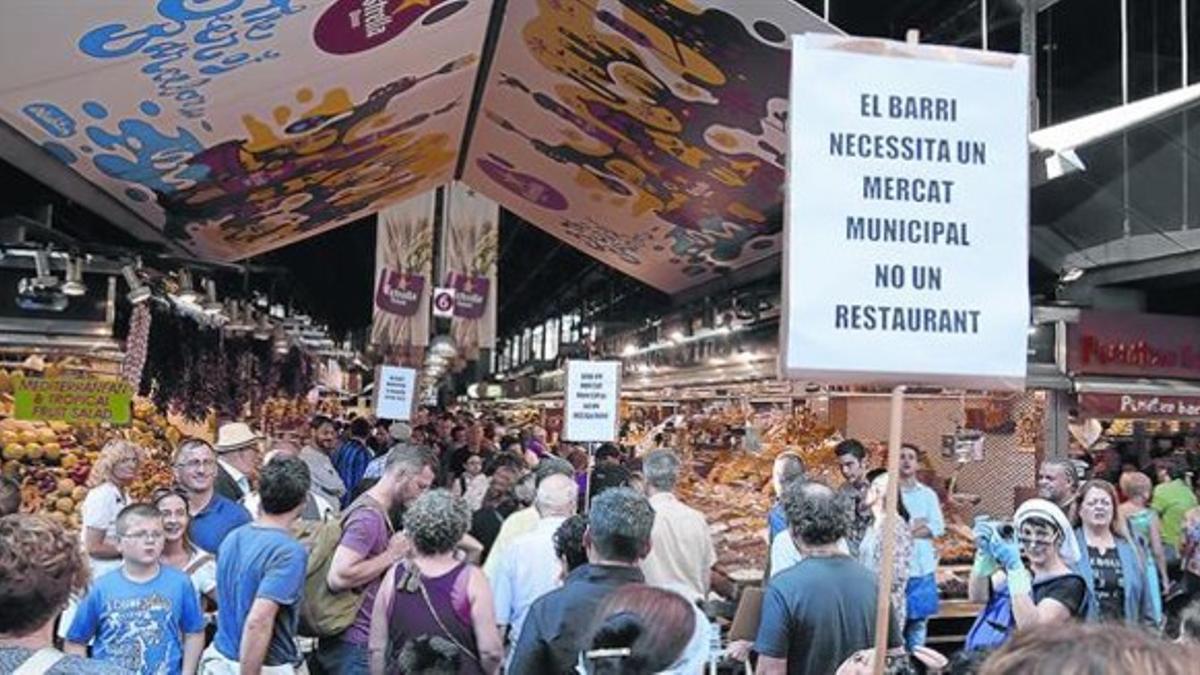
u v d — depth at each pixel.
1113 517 4.67
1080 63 12.36
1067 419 10.12
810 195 2.82
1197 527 6.23
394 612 3.56
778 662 3.34
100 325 7.25
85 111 5.70
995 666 1.02
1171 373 10.79
